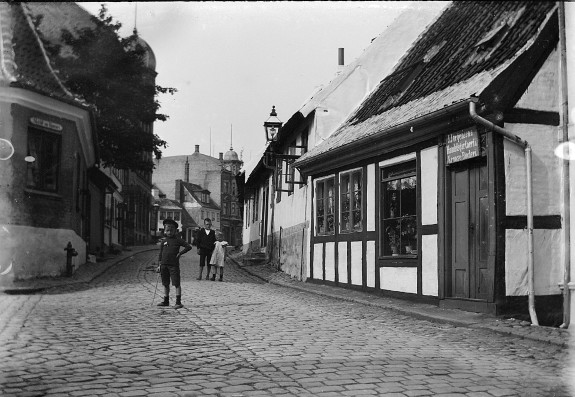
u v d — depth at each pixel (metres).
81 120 10.94
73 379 4.34
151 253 22.28
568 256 7.81
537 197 7.95
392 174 10.63
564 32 7.77
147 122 9.73
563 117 7.81
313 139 14.42
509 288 7.80
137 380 4.34
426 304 9.25
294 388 4.17
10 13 9.75
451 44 11.22
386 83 13.33
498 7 10.39
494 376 4.61
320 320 7.77
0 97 10.43
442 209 8.95
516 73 7.86
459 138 8.55
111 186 19.59
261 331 6.71
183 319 7.50
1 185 10.89
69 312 7.81
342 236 12.37
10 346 5.47
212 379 4.40
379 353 5.53
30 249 11.30
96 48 7.19
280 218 18.39
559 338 6.21
